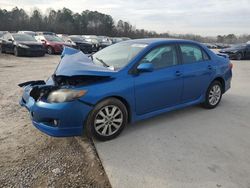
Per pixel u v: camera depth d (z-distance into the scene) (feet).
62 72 11.75
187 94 15.96
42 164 10.52
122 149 11.76
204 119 15.94
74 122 11.37
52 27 207.21
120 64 13.43
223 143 12.67
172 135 13.39
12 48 52.42
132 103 13.03
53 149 11.71
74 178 9.70
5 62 42.14
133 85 12.81
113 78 12.31
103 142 12.40
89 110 11.60
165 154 11.41
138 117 13.64
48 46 60.44
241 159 11.17
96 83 11.85
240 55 64.23
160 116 16.15
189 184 9.37
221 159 11.12
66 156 11.16
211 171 10.19
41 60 47.42
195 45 16.72
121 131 13.07
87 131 11.93
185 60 15.76
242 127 14.82
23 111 16.42
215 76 17.51
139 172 10.02
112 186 9.18
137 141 12.59
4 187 9.08
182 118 15.96
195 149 11.95
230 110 17.93
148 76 13.48
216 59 17.93
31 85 14.44
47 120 11.48
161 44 14.70
